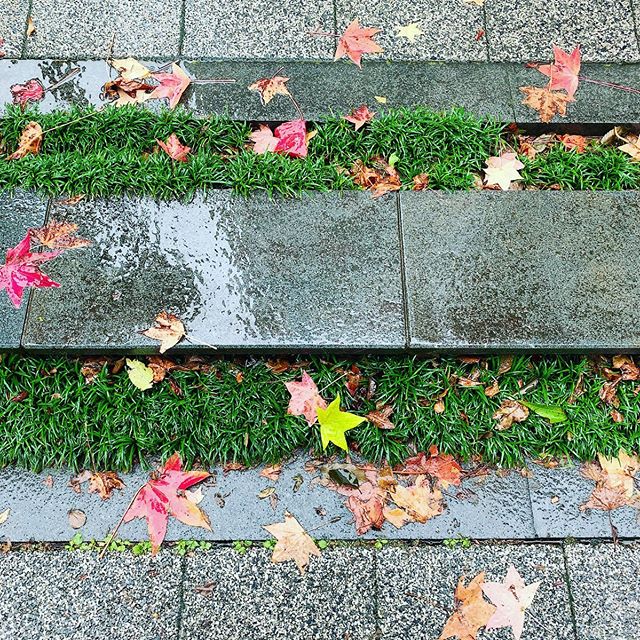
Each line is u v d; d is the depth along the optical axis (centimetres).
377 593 139
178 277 151
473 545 142
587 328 149
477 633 137
